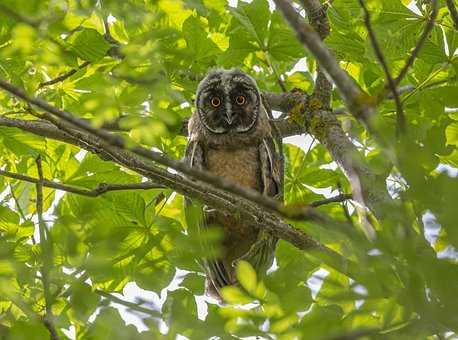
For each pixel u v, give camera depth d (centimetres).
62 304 962
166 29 884
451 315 596
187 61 1015
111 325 759
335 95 1538
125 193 1165
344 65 1502
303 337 694
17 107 1245
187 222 794
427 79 1206
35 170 1405
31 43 870
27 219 1253
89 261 736
